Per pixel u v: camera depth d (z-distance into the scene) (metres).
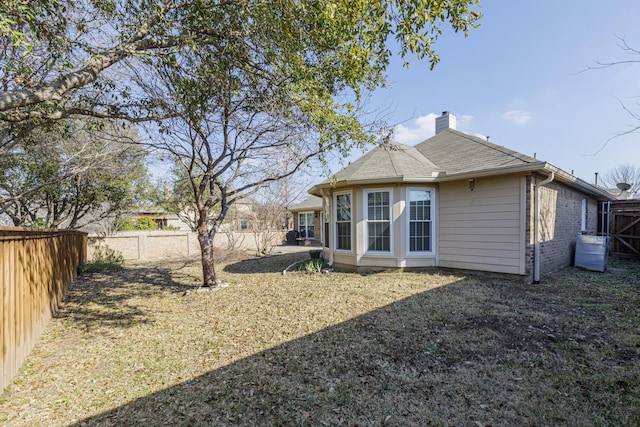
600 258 8.52
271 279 8.42
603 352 3.52
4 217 11.93
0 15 2.31
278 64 3.97
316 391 2.93
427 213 8.84
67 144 7.86
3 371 3.05
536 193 7.23
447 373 3.16
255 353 3.80
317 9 3.10
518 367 3.24
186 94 3.78
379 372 3.23
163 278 9.28
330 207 10.16
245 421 2.54
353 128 5.41
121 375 3.38
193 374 3.36
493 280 7.37
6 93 2.58
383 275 8.28
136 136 7.07
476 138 10.27
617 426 2.34
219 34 3.52
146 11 3.25
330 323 4.70
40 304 4.66
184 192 12.98
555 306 5.26
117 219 15.67
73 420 2.61
